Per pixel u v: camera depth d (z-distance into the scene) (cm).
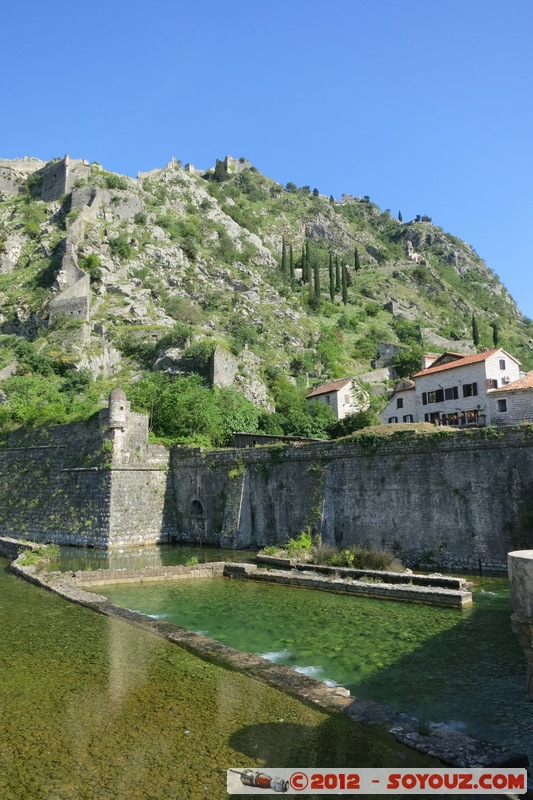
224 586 2706
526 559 829
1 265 10644
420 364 10719
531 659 822
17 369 7375
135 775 942
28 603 2284
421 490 3081
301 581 2641
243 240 15750
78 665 1505
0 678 1412
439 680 1425
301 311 13200
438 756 981
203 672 1442
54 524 4588
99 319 8800
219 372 7400
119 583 2788
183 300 10062
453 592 2161
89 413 4912
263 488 3925
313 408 7738
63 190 12331
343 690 1305
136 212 11981
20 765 980
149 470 4550
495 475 2814
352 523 3369
